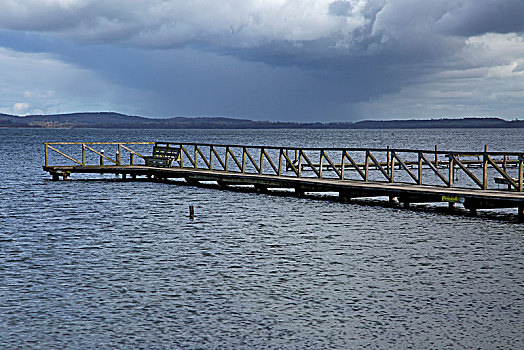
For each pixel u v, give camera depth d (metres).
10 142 132.00
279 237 20.23
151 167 38.81
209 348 10.77
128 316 12.30
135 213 25.55
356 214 24.77
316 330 11.53
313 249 18.34
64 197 30.78
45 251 18.05
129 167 38.41
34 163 61.09
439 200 23.88
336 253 17.80
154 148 40.38
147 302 13.16
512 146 119.88
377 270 15.77
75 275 15.32
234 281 14.77
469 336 11.19
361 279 14.91
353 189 26.69
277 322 11.95
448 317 12.17
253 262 16.70
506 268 15.90
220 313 12.46
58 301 13.22
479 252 17.77
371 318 12.14
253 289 14.09
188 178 36.22
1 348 10.75
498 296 13.48
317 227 22.00
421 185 26.33
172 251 18.11
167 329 11.62
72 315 12.36
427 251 17.95
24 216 24.69
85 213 25.53
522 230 21.03
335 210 25.89
